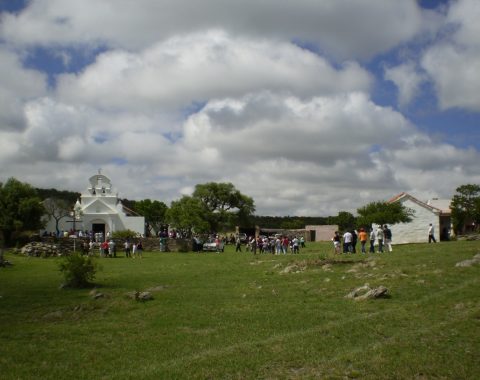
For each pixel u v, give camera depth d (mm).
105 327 14211
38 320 15578
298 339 11938
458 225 62625
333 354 10633
